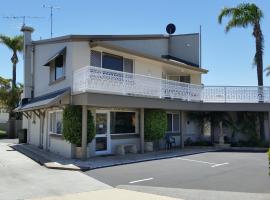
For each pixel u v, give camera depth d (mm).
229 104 24969
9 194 10477
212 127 26953
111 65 21109
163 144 24266
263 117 25922
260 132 25766
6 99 38906
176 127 25719
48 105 17828
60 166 15547
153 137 21703
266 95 24953
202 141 26531
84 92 17094
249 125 25906
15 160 18422
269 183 11891
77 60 19234
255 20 26719
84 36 19359
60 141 20391
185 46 28844
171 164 16469
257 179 12633
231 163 16734
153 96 20859
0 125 43375
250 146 24719
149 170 14750
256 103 24812
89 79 17062
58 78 21188
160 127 21891
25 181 12625
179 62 26312
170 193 10422
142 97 20000
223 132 26938
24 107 24750
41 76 24891
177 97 22922
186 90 23750
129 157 18703
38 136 25688
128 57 22031
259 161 17453
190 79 28359
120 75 18828
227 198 9688
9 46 41000
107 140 19984
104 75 17906
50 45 23172
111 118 20375
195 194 10242
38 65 25562
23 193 10617
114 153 20250
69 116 18219
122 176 13422
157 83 21359
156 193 10461
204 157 19156
